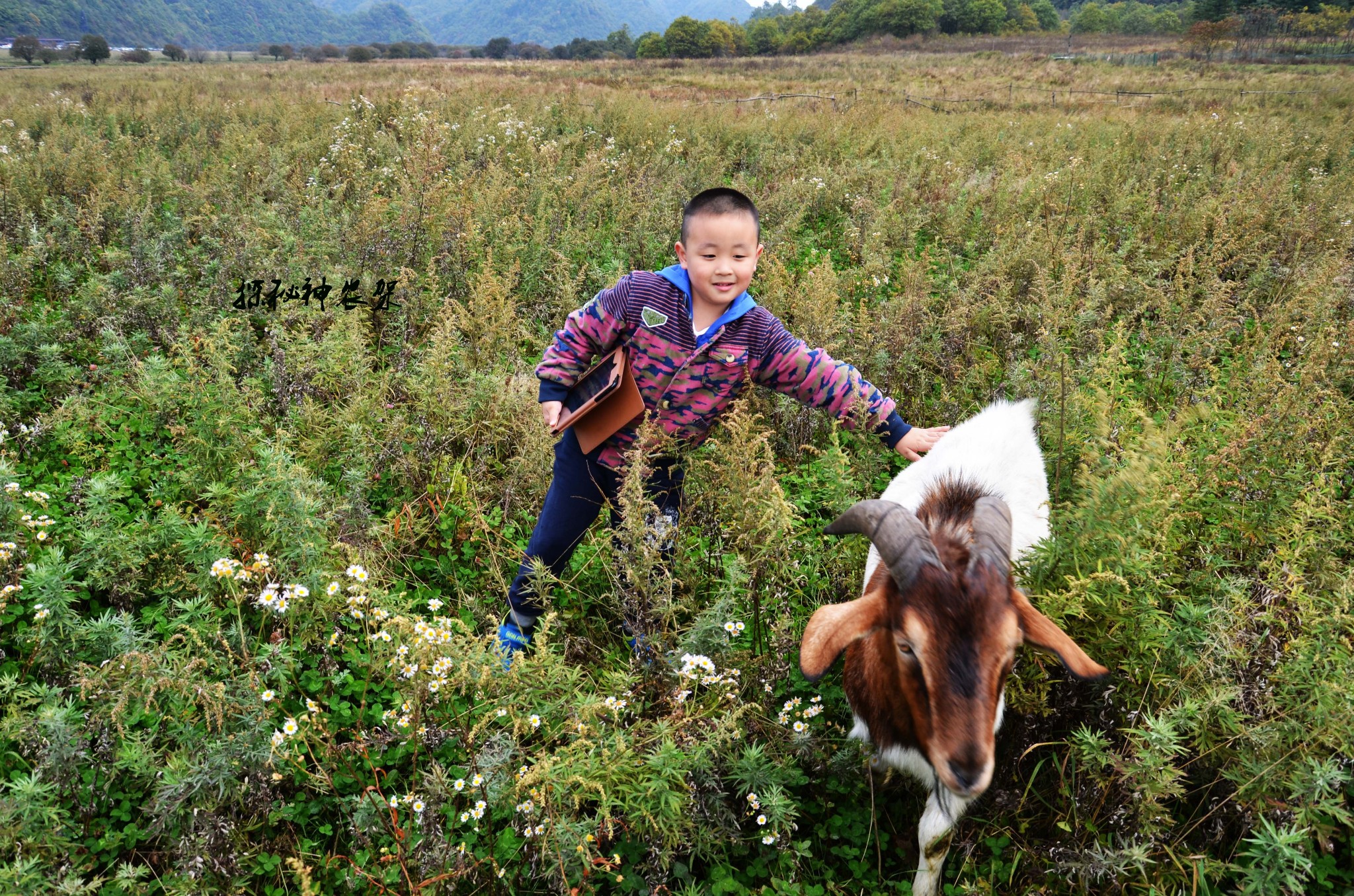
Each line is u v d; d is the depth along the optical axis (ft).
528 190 30.42
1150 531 10.08
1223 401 16.44
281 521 11.41
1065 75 151.74
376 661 10.86
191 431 14.39
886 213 29.45
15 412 16.53
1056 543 9.86
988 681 7.52
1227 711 8.68
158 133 42.91
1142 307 21.31
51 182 31.65
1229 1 322.96
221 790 8.74
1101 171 35.99
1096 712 9.96
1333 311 19.80
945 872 9.85
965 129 57.31
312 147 39.37
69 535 13.24
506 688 9.83
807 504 15.28
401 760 10.45
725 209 10.07
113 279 21.53
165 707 9.93
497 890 9.14
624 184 33.45
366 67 164.14
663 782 8.54
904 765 9.55
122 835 9.14
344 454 15.39
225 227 25.75
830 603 12.41
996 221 29.91
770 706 11.12
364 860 9.14
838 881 9.76
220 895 8.64
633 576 10.61
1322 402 14.73
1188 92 99.76
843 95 91.71
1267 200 29.71
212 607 10.79
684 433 11.47
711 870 9.46
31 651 10.93
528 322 21.70
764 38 490.49
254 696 9.46
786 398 16.93
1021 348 20.67
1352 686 8.18
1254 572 11.37
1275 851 7.93
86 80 108.99
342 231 25.30
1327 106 78.02
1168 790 8.38
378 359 20.10
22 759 9.57
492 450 16.52
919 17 421.59
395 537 14.08
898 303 21.04
